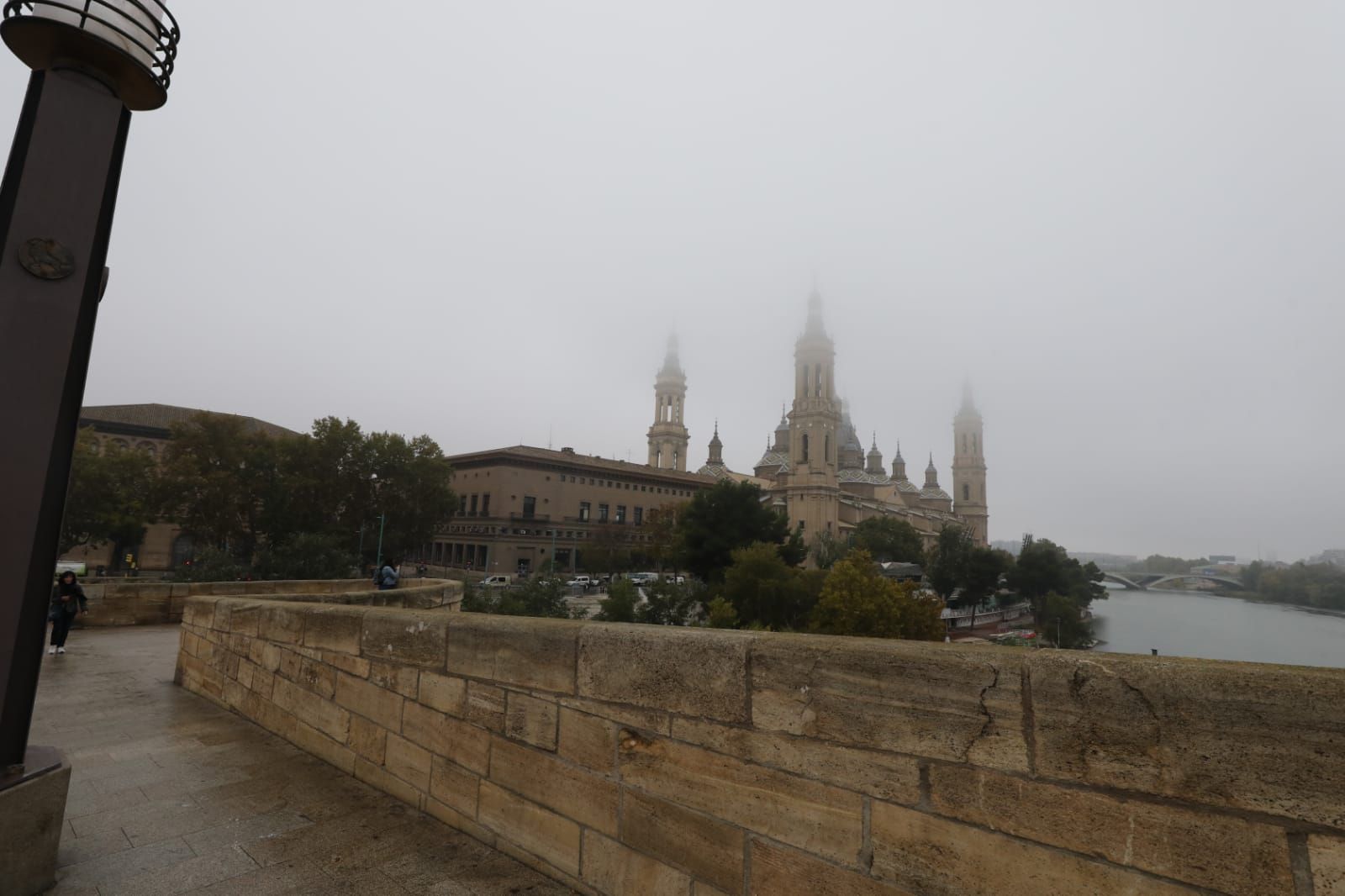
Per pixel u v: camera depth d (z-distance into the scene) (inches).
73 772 192.5
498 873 135.9
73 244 130.6
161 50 146.1
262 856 142.2
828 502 4158.5
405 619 179.3
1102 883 76.5
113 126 138.6
